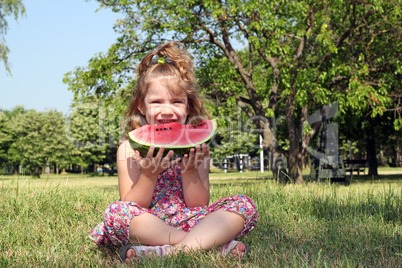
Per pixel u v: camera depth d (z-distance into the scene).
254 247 2.79
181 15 14.13
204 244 2.46
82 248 2.94
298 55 14.92
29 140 44.66
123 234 2.52
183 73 2.75
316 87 13.53
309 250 2.74
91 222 3.88
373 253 2.65
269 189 5.11
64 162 45.66
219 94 15.92
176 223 2.66
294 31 15.85
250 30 14.39
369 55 15.38
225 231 2.49
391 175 24.34
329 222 3.77
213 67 16.28
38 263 2.52
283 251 2.63
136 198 2.56
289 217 4.01
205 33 15.21
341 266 2.24
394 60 14.84
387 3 14.23
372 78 15.48
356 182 15.80
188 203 2.72
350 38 15.23
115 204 2.54
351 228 3.43
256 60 18.53
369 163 24.42
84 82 14.81
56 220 3.92
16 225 3.61
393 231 3.35
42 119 45.38
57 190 5.23
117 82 14.94
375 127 20.75
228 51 15.76
